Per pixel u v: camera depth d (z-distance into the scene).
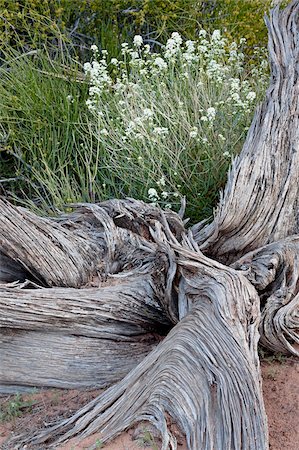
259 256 4.59
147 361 3.87
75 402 4.12
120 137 5.91
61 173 6.09
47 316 4.27
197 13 7.71
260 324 4.26
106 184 6.04
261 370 4.17
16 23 7.20
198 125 5.94
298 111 5.03
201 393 3.54
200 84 5.94
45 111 6.60
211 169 5.60
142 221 5.04
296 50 5.42
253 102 6.27
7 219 4.54
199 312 3.99
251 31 7.86
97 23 7.73
